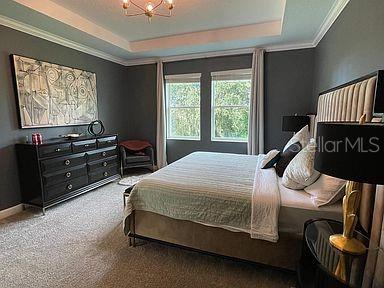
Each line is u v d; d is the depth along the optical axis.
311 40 3.88
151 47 4.35
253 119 4.34
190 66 4.82
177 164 2.88
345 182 1.56
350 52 2.26
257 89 4.30
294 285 1.74
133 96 5.39
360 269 1.11
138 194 2.16
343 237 1.29
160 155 5.21
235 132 4.74
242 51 4.38
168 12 3.19
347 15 2.36
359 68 2.03
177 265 1.98
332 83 2.90
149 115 5.32
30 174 3.02
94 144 3.80
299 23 3.13
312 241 1.33
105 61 4.73
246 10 3.15
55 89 3.60
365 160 0.91
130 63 5.29
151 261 2.03
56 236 2.44
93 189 3.93
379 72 1.39
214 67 4.65
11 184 3.05
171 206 2.02
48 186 3.05
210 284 1.76
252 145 4.41
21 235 2.46
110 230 2.57
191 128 5.07
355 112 1.76
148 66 5.17
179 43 4.14
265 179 2.18
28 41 3.20
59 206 3.23
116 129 5.13
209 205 1.90
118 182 4.33
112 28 3.76
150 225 2.17
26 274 1.87
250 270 1.92
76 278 1.82
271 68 4.30
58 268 1.93
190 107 5.02
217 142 4.85
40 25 3.12
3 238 2.40
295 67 4.15
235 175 2.36
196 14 3.26
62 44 3.73
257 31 3.66
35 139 3.07
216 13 3.23
